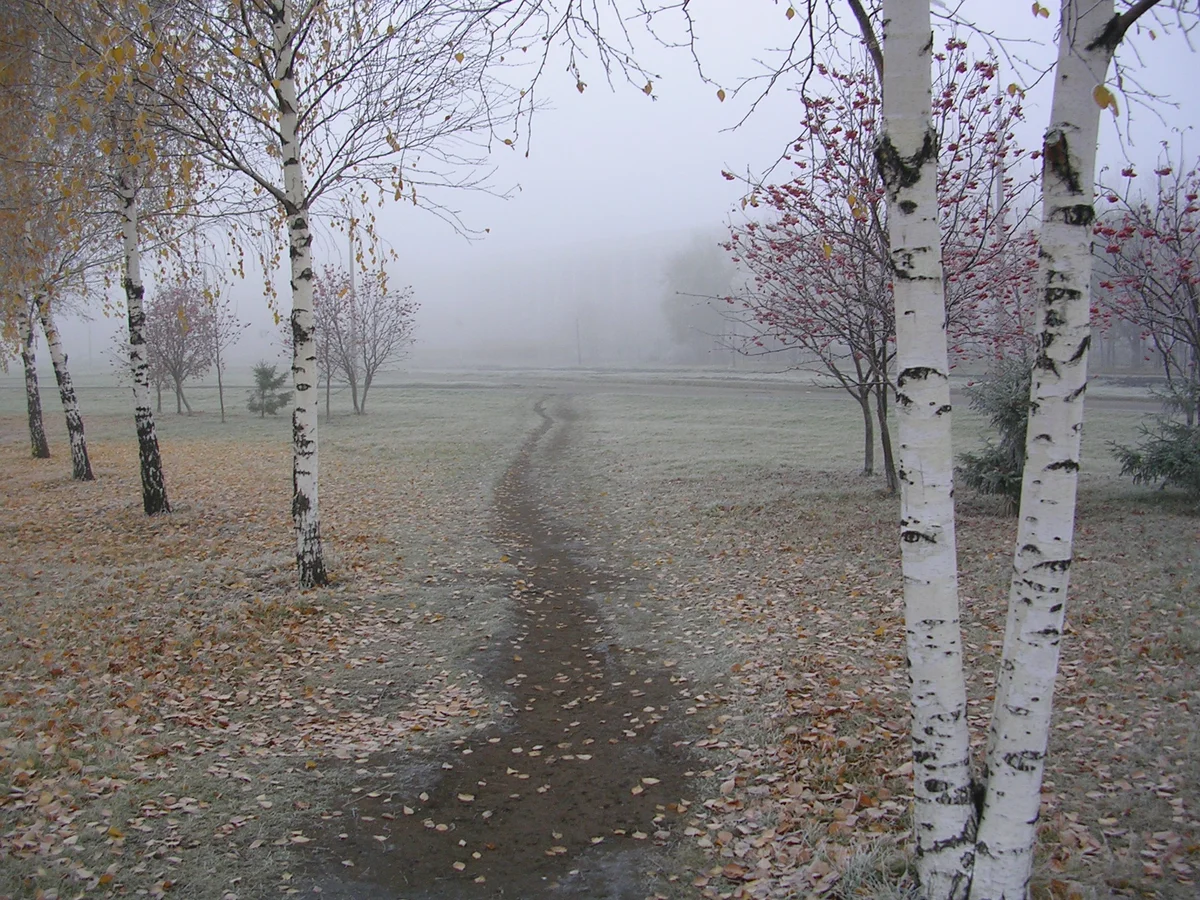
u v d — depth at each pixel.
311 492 10.20
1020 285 13.37
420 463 22.86
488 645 8.50
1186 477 12.43
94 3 9.10
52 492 18.16
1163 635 7.39
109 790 5.28
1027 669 3.44
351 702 7.07
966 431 23.77
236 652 7.99
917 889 3.81
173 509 15.57
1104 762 5.36
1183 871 4.18
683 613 9.41
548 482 19.42
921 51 3.38
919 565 3.58
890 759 5.56
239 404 43.50
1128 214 11.88
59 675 7.27
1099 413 25.61
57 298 20.67
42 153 11.38
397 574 11.09
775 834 4.87
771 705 6.65
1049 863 4.28
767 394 40.25
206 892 4.36
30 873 4.32
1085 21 3.23
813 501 14.77
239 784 5.54
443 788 5.65
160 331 37.91
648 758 6.07
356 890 4.47
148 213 13.98
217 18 8.99
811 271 13.48
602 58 4.91
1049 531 3.38
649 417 32.84
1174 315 11.93
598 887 4.52
